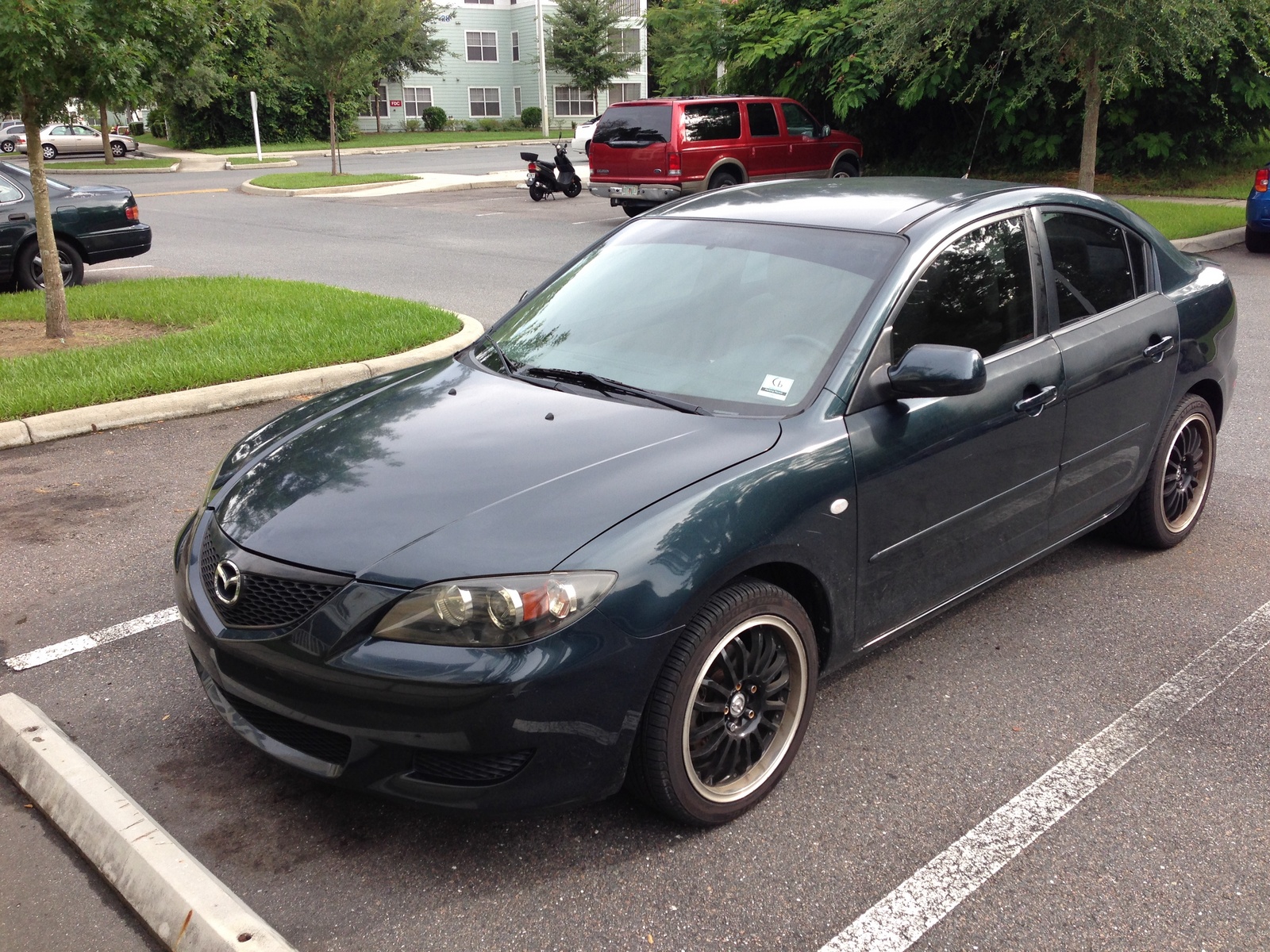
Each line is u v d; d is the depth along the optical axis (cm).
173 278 1203
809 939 266
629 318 384
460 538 278
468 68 5731
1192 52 1440
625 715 276
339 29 2555
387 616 269
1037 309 399
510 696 261
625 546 275
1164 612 442
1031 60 1529
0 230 1106
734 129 1769
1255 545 509
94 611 443
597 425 327
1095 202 448
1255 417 705
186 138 4478
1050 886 284
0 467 614
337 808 316
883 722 363
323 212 2036
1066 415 402
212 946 249
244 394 733
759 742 317
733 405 335
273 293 1090
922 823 311
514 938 265
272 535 298
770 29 2322
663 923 271
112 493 573
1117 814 314
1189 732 356
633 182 1752
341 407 378
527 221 1859
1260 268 1259
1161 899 279
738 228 404
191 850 298
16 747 331
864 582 338
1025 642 419
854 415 330
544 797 274
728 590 295
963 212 383
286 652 280
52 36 786
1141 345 439
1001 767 337
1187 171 2052
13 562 489
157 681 389
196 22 908
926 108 2252
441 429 335
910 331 351
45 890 282
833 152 1930
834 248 371
